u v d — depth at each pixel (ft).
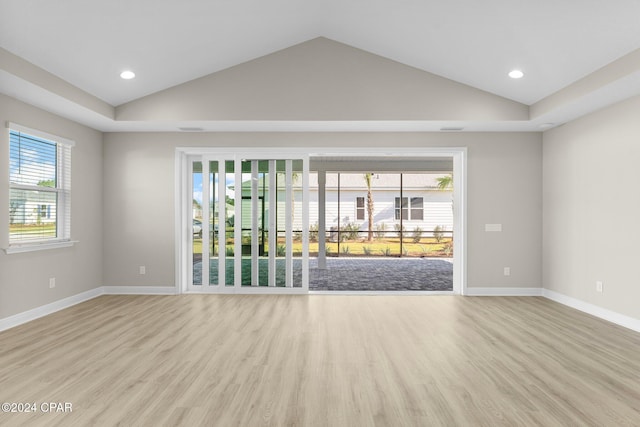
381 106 19.06
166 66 17.13
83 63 15.11
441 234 49.16
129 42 14.76
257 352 12.58
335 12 16.17
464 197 21.50
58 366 11.34
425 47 16.90
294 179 22.00
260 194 22.09
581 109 17.16
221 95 19.06
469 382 10.37
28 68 13.82
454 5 13.51
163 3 13.15
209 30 15.42
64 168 18.63
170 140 21.54
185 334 14.44
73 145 18.81
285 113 19.07
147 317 16.80
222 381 10.37
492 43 15.12
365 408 8.95
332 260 39.27
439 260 39.19
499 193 21.49
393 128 20.66
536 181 21.50
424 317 16.93
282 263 22.02
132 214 21.53
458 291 22.03
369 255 45.21
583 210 18.16
